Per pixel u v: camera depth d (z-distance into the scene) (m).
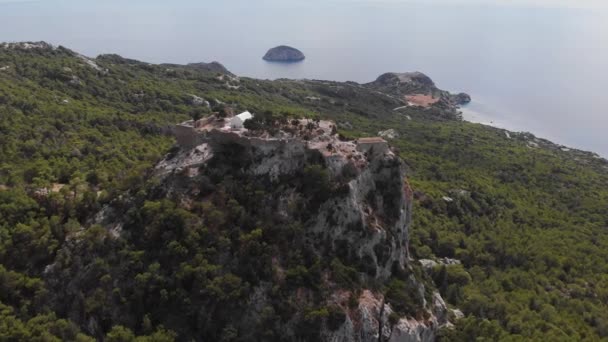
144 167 84.69
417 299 76.38
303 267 68.06
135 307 63.66
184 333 62.12
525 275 104.06
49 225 72.50
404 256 82.50
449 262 106.06
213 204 72.06
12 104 123.00
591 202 159.50
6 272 65.00
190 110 166.88
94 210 76.44
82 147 106.75
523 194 157.62
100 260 66.62
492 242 115.62
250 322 63.47
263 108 190.12
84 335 59.62
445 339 76.31
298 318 64.06
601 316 90.56
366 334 66.38
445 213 126.62
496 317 87.31
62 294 65.88
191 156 79.31
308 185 74.88
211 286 63.59
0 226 71.50
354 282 70.06
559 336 79.12
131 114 146.38
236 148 78.38
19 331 57.78
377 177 82.75
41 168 89.44
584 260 113.50
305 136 79.19
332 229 73.25
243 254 67.06
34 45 188.75
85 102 149.75
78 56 194.75
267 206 73.06
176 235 68.25
